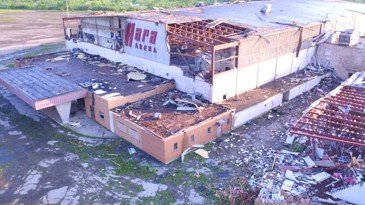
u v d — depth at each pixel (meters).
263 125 28.80
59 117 30.34
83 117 30.50
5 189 21.59
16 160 24.53
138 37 33.72
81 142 26.53
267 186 19.97
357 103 24.94
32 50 54.47
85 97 29.58
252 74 32.16
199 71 30.19
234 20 37.78
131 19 33.97
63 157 24.73
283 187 19.62
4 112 31.94
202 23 34.38
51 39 61.72
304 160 22.22
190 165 23.36
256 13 42.53
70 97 28.47
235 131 27.78
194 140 24.91
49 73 33.81
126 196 20.66
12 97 35.16
